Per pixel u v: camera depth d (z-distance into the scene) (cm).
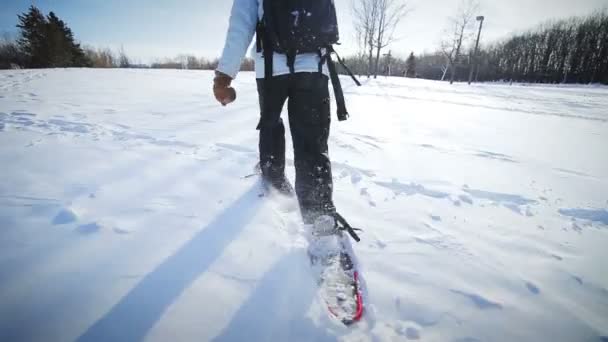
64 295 89
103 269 101
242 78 1220
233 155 227
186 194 160
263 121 140
